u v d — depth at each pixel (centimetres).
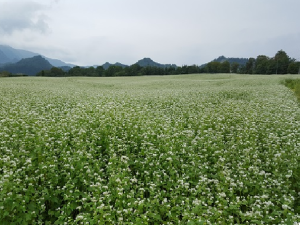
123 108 1522
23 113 1244
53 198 616
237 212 573
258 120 1320
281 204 625
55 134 964
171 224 525
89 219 526
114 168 728
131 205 570
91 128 1067
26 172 708
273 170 784
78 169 710
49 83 3775
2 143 841
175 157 806
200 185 686
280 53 13075
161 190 701
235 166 811
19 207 539
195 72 11812
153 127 1145
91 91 2719
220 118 1339
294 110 1598
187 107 1728
